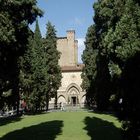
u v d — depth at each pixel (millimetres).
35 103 67000
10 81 23875
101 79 62062
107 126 42688
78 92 104750
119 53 22719
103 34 44250
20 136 36000
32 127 43594
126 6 22344
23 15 22203
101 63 61312
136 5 21750
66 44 114250
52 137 34875
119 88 23281
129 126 21406
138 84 20438
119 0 28219
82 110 75375
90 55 72125
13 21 21672
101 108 65000
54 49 79375
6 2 20750
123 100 21703
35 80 65750
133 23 21609
